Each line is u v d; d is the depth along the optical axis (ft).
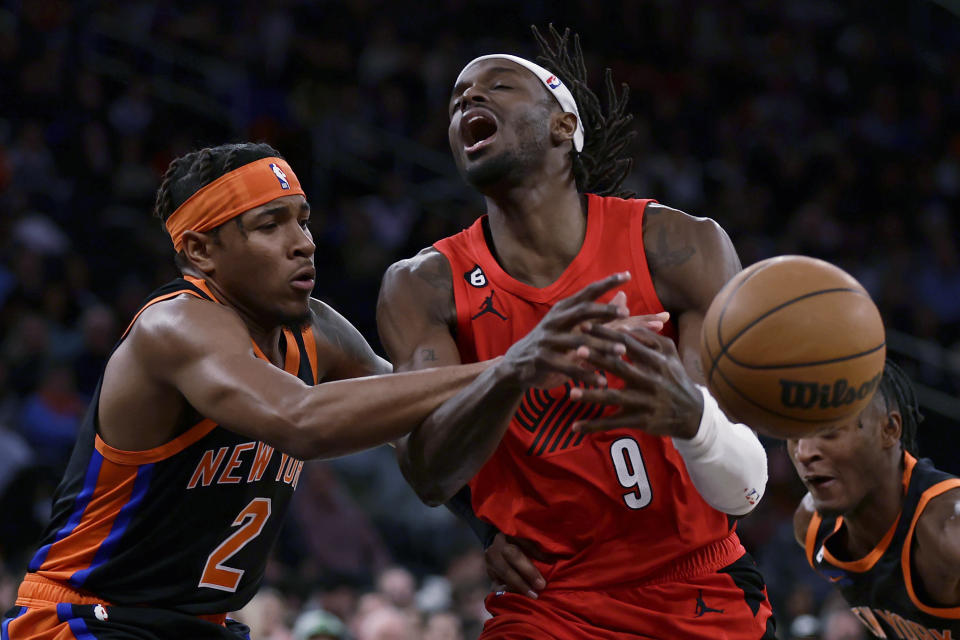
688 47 51.83
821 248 45.03
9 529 25.45
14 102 37.58
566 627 10.78
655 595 10.84
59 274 33.32
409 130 43.60
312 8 44.93
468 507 11.70
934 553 12.41
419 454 9.89
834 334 8.89
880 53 55.26
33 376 29.73
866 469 12.57
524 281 11.06
